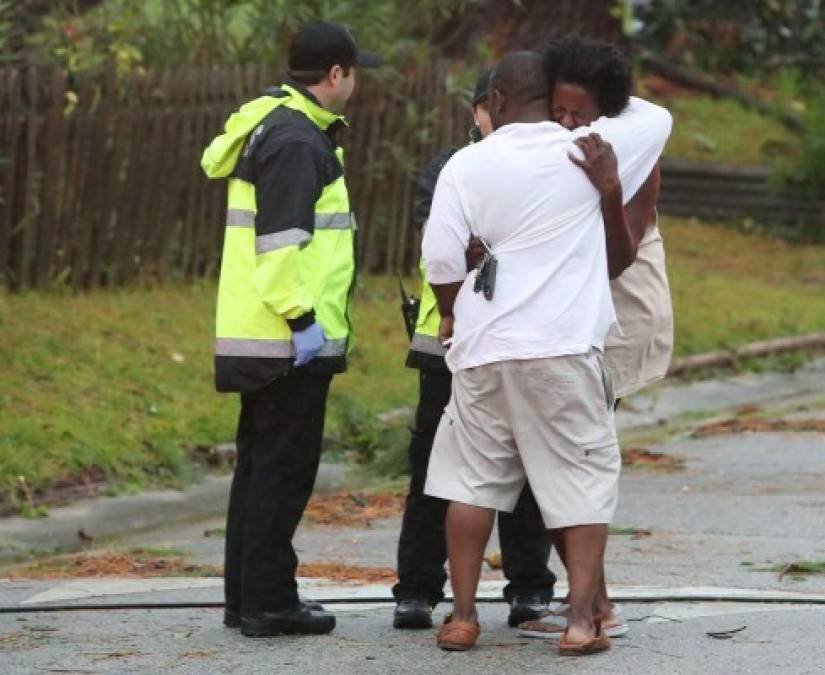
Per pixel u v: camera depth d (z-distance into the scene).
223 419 31.27
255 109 17.83
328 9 41.03
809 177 59.84
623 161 17.08
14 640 18.41
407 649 17.58
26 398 29.67
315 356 17.81
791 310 46.78
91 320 34.12
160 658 17.42
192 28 41.34
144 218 37.16
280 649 17.67
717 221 60.56
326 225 17.86
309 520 26.42
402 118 43.12
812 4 72.56
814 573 21.59
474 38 57.06
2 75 34.44
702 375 40.72
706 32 70.94
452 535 17.28
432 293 18.23
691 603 19.69
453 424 17.20
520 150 16.86
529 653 17.33
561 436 16.73
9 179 34.53
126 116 36.44
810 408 37.81
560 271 16.75
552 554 23.20
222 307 17.91
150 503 27.69
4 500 26.47
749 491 28.17
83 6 46.25
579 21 57.19
